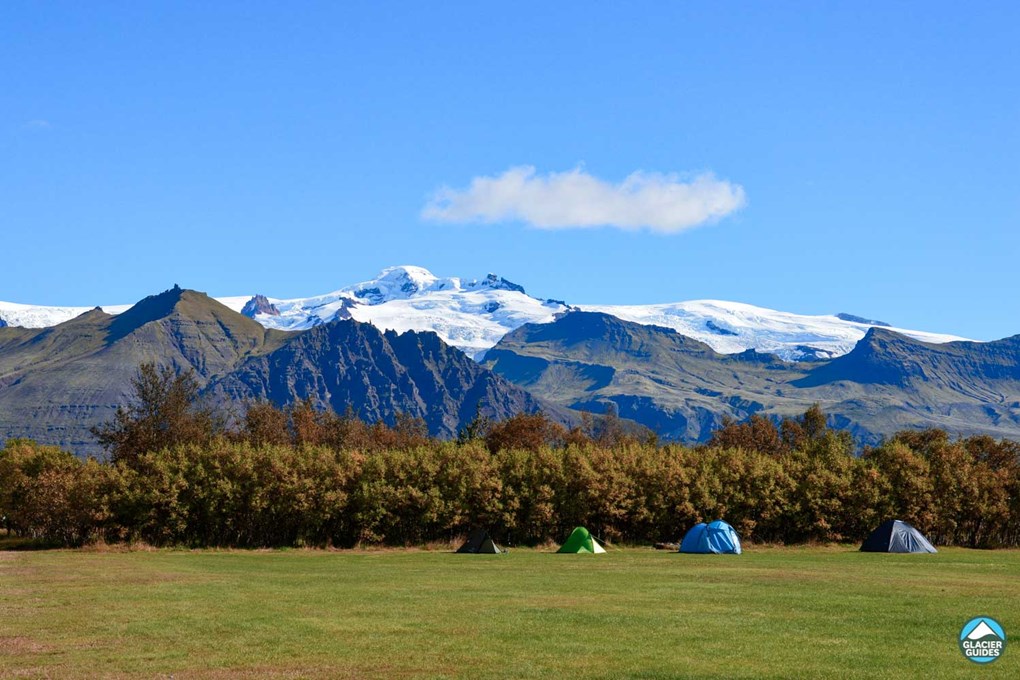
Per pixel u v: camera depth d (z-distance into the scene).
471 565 54.12
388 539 74.50
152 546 70.88
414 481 75.44
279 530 73.38
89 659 23.84
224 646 25.42
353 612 31.52
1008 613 30.75
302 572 48.47
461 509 74.75
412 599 35.25
